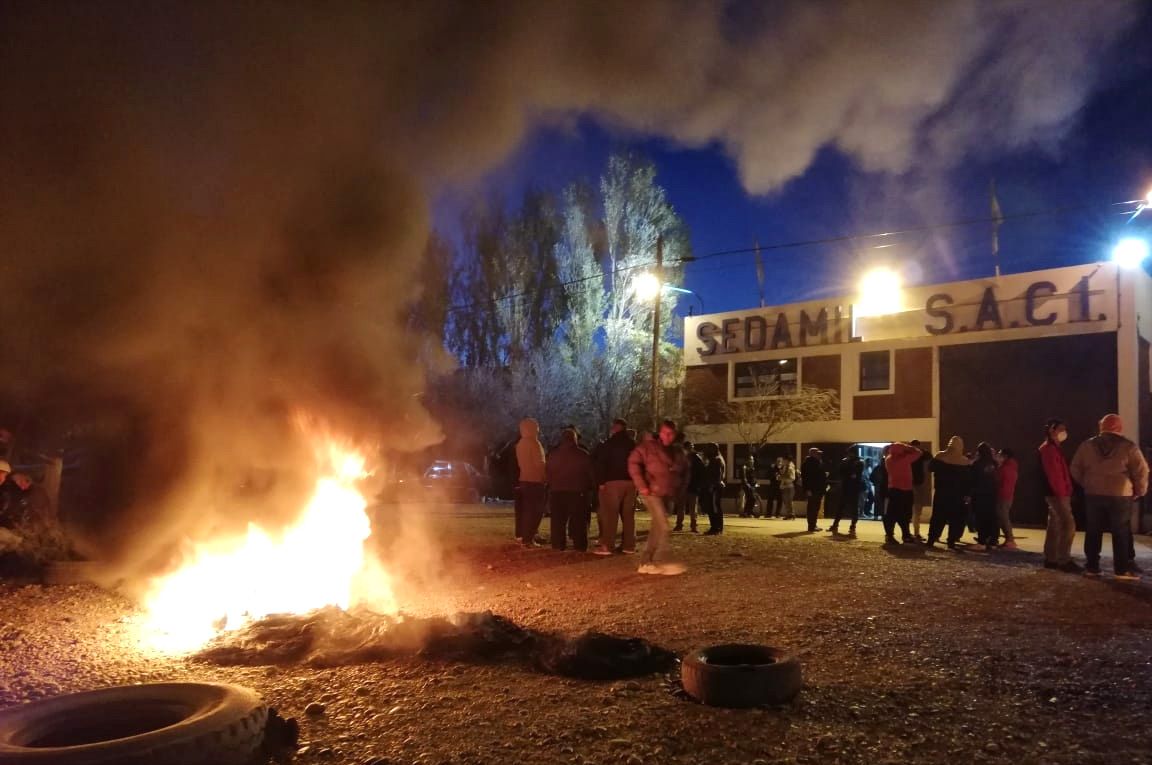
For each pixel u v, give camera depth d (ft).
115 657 18.86
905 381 75.77
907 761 12.41
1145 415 67.41
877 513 61.82
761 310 86.33
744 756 12.62
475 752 12.94
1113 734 13.55
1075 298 67.51
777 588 27.50
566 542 41.81
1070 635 20.56
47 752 10.80
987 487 42.22
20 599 25.17
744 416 82.53
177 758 11.18
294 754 12.92
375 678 17.01
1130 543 30.27
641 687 16.20
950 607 24.17
